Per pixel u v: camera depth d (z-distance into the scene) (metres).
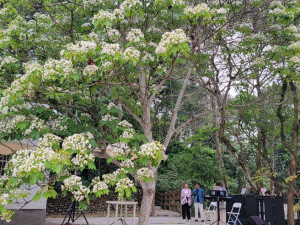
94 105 5.80
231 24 7.08
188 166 13.14
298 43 6.10
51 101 5.39
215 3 7.14
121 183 4.42
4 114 4.85
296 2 6.16
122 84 5.29
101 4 5.75
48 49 6.61
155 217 11.64
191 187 13.70
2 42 5.79
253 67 7.39
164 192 15.34
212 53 8.02
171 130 6.10
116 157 4.71
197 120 12.95
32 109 5.29
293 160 7.19
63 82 5.00
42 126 4.82
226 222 8.69
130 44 4.87
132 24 5.95
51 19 6.55
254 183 9.98
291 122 7.94
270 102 7.89
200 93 13.19
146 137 5.38
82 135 4.73
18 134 4.99
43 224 8.32
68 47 4.38
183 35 4.31
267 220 7.91
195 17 5.52
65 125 5.20
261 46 7.64
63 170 4.48
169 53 4.31
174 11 5.31
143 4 5.64
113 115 5.71
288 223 6.90
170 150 15.91
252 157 15.27
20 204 8.02
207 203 13.75
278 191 9.13
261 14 7.38
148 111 5.77
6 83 5.82
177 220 10.58
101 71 4.68
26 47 6.36
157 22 6.00
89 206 12.66
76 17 6.56
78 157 4.16
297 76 6.45
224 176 12.33
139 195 14.30
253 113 9.30
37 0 6.12
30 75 4.34
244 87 9.34
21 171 3.67
